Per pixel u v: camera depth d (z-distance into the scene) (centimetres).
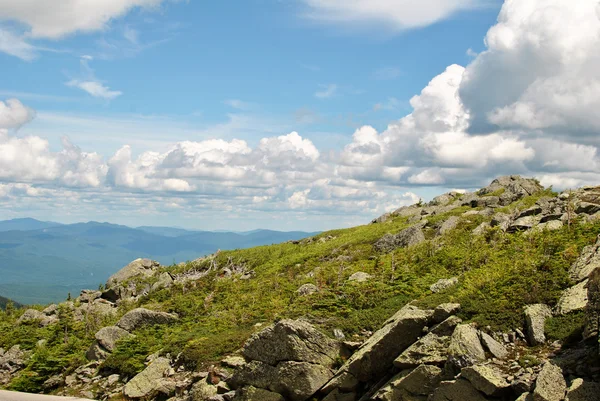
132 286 6044
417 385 1714
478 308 1959
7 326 5034
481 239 4022
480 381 1548
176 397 2477
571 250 2427
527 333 1789
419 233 5184
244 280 5641
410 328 1941
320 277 4431
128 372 3019
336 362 2108
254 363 2188
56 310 5441
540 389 1402
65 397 2769
